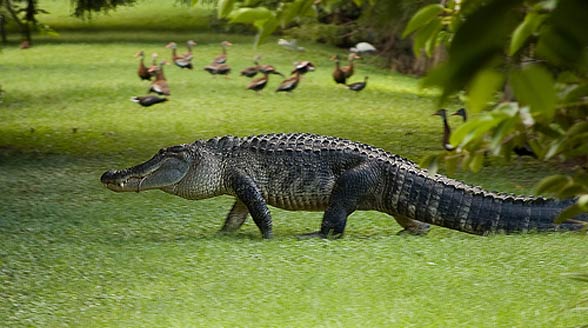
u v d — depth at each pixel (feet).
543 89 6.98
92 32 167.53
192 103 96.43
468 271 36.65
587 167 13.53
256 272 37.19
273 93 103.65
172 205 52.54
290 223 48.21
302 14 10.43
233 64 128.88
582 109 12.04
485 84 6.88
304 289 34.88
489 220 42.34
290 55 136.67
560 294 33.40
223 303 33.50
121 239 44.34
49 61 130.72
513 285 34.65
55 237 44.52
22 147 73.67
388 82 114.73
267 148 43.78
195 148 44.06
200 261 38.99
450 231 45.27
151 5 200.13
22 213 50.19
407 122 88.02
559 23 6.73
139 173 43.93
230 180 43.83
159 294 34.78
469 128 9.80
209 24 168.45
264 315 31.99
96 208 51.72
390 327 30.45
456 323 30.73
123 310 33.06
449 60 6.77
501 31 6.70
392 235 43.88
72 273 37.65
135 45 149.07
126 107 94.22
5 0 62.75
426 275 36.29
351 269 37.32
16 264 38.83
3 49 142.20
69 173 63.36
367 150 43.73
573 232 41.75
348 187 42.98
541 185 13.15
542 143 13.51
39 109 92.84
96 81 111.04
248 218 49.49
